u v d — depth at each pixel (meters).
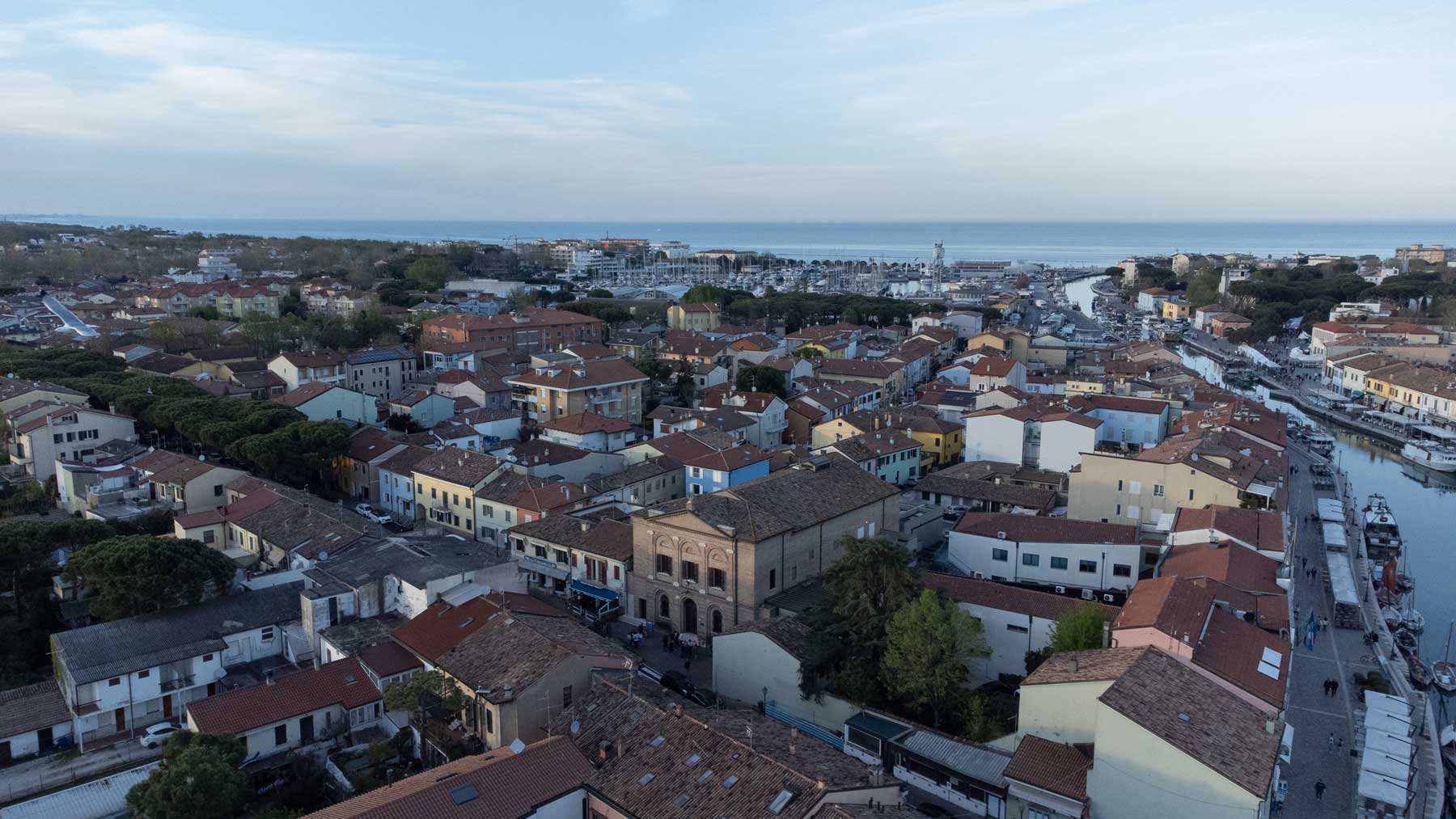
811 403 179.75
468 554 93.06
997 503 125.62
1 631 85.69
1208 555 85.44
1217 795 52.00
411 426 167.25
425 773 57.28
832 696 74.81
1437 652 100.25
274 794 63.62
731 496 93.69
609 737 60.75
